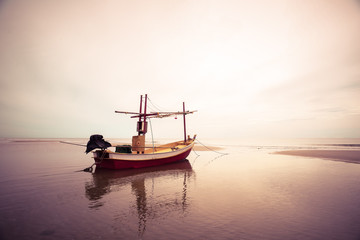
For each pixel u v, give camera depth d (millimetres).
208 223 6355
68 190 10602
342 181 12172
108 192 10242
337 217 6727
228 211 7395
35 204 8359
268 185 11336
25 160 21859
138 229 5988
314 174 14461
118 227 6141
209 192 10055
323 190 10164
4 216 7031
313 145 52375
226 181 12523
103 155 15953
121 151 17500
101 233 5746
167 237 5469
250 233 5617
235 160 23344
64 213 7340
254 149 40875
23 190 10500
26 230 5945
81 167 17688
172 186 11414
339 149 37312
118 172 15625
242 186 11180
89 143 15555
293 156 26625
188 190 10500
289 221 6426
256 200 8656
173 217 6906
